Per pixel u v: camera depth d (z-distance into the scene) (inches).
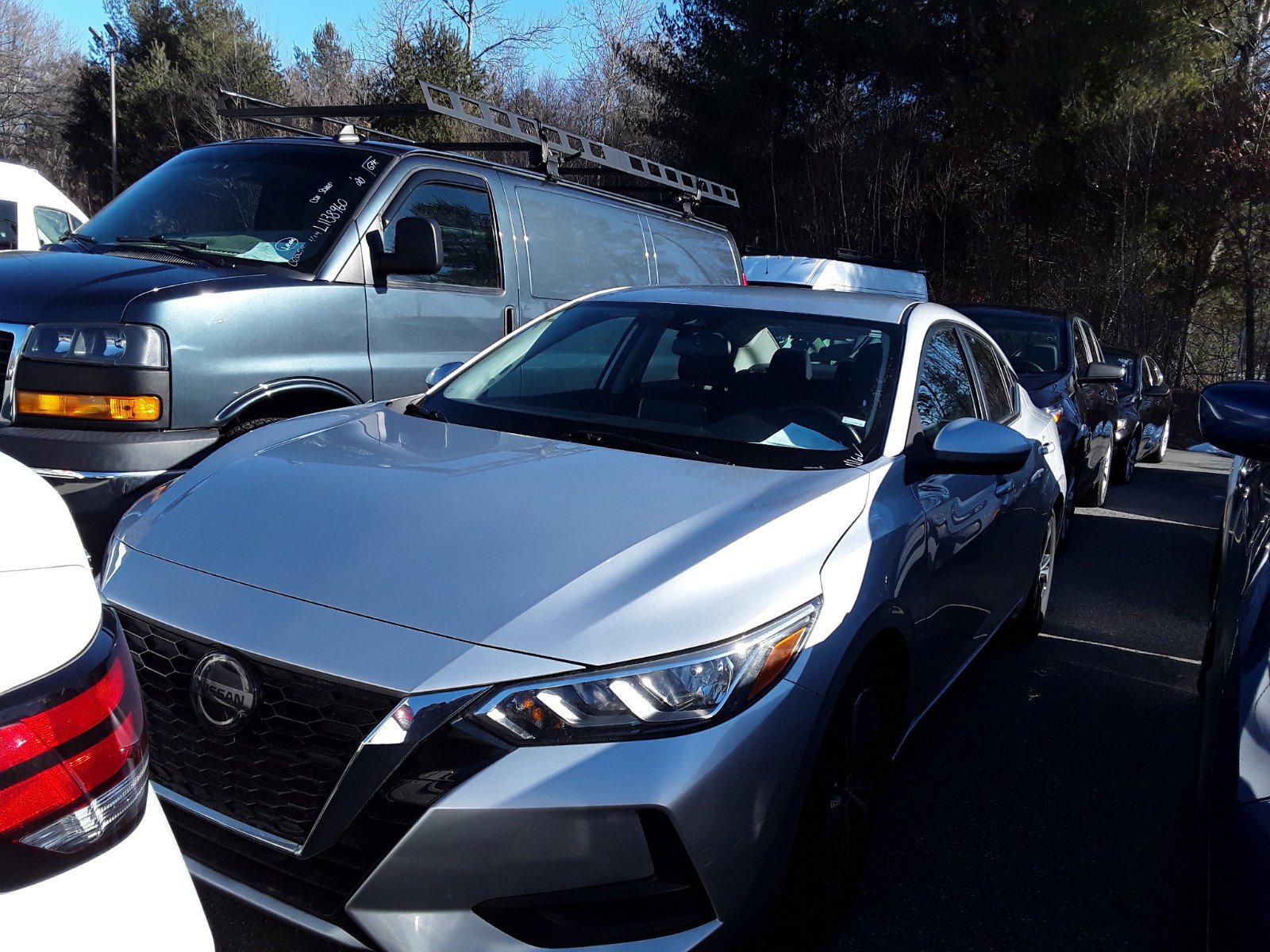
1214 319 1080.8
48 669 50.9
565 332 157.9
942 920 115.7
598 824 82.4
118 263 181.3
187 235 203.8
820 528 107.0
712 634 89.7
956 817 140.3
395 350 203.9
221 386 172.2
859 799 112.0
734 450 127.4
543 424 136.7
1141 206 949.2
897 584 113.7
